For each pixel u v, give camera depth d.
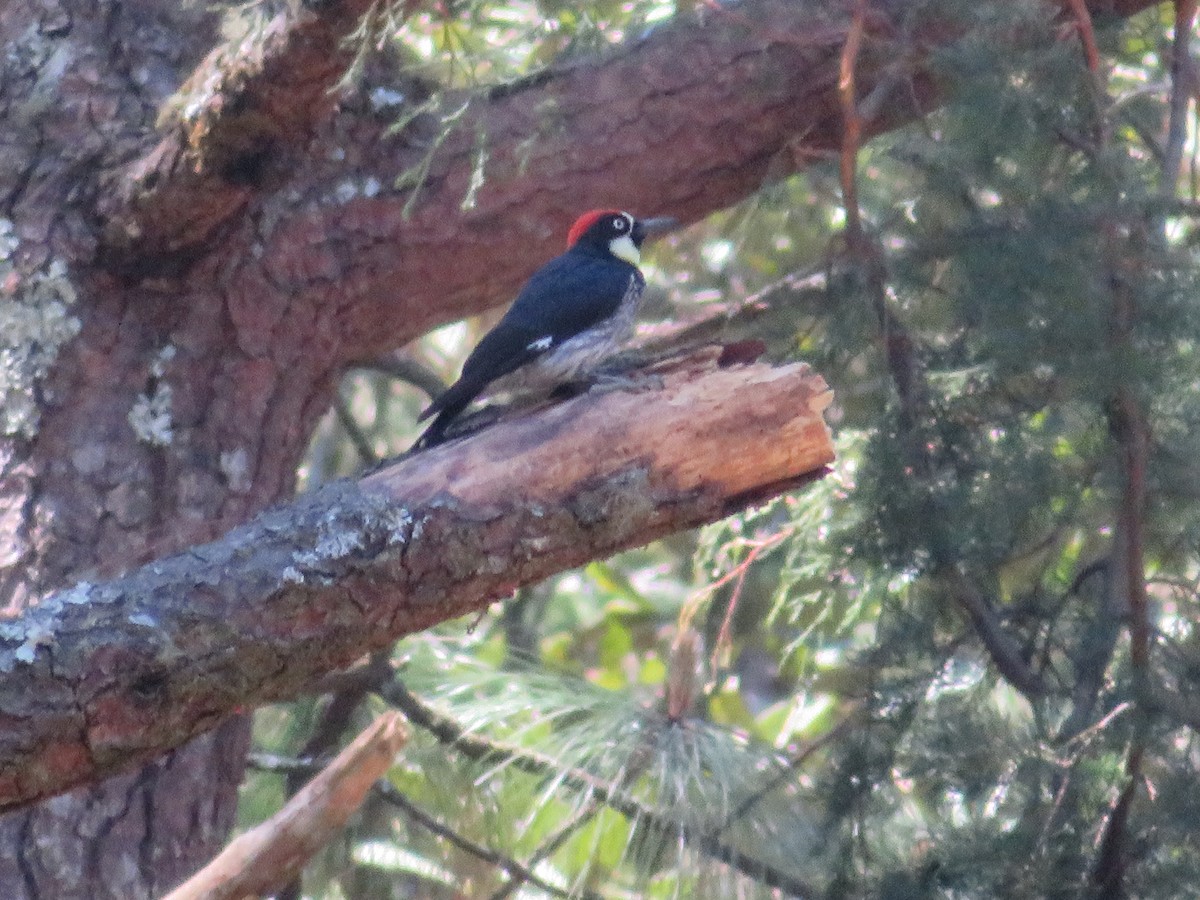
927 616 10.06
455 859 12.26
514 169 10.62
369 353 10.91
